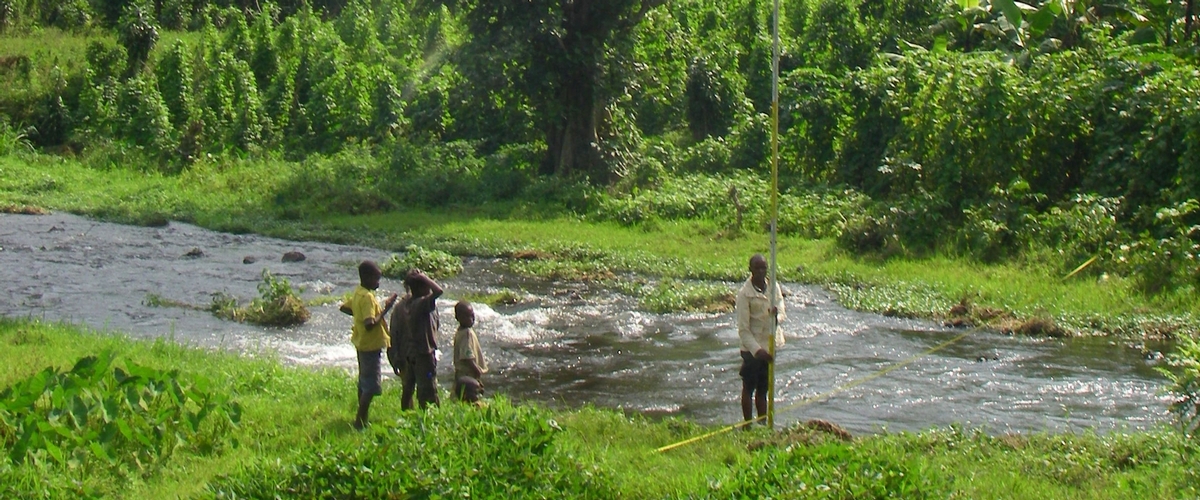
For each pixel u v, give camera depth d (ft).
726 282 62.13
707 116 121.19
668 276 63.36
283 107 126.52
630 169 95.76
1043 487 22.91
